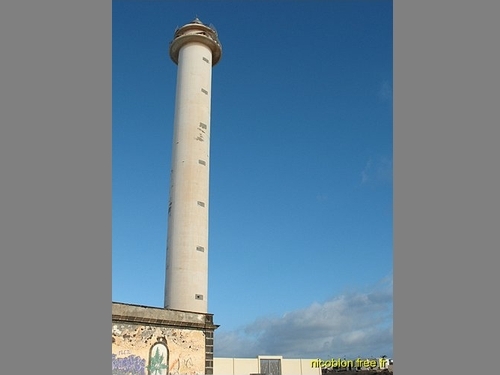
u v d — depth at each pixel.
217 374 76.12
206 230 50.62
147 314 39.22
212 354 43.50
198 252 48.78
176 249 48.66
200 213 50.16
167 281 48.53
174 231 49.44
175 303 46.91
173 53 58.25
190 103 53.59
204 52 56.53
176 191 50.75
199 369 42.03
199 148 52.19
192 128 52.59
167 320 40.53
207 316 44.06
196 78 54.75
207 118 54.41
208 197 52.06
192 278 47.66
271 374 80.12
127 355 37.03
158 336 39.62
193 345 42.22
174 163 52.22
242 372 78.19
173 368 40.06
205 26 57.34
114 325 36.78
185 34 56.47
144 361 38.06
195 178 50.88
